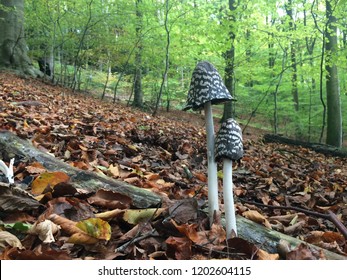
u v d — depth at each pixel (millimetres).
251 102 20281
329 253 2377
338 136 14406
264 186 5023
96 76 24359
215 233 2336
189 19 12891
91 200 2547
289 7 13969
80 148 4297
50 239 2004
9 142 3219
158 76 18797
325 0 12578
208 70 2236
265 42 14461
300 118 19234
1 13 15820
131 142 5805
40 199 2447
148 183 3496
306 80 18391
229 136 2209
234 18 13016
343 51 12562
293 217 3605
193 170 5082
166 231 2332
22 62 16234
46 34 19062
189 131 10594
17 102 7039
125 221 2430
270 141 13359
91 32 16328
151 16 14727
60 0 15320
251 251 2193
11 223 2164
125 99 21594
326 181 6215
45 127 4898
